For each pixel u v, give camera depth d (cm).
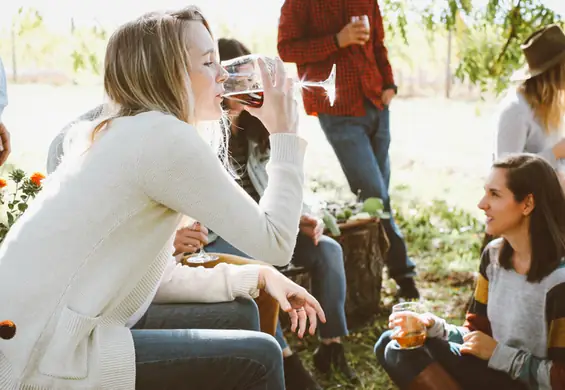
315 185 529
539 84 319
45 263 166
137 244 172
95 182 168
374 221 391
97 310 168
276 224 180
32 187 295
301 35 420
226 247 300
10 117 962
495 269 238
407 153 979
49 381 165
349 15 416
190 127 171
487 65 535
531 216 224
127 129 170
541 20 506
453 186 772
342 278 325
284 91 189
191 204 170
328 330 324
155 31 178
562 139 319
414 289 427
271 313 242
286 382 298
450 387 231
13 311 164
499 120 328
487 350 230
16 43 810
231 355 179
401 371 238
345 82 417
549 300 222
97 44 578
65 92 1119
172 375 176
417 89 1338
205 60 184
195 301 214
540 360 223
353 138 422
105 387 169
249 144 315
